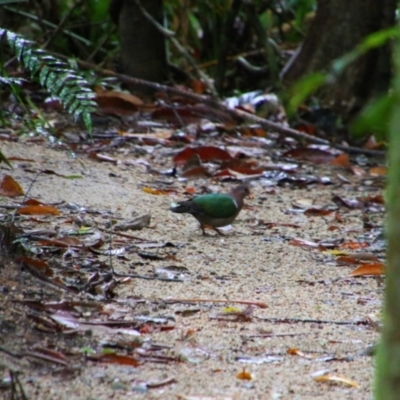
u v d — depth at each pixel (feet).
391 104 12.95
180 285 28.63
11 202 35.70
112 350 22.33
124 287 27.78
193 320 25.30
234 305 26.96
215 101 56.44
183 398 19.81
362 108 58.23
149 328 24.29
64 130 51.13
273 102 59.16
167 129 54.60
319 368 22.31
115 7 60.70
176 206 35.94
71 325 23.62
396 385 14.08
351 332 25.23
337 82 58.59
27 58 29.40
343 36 58.34
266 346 23.68
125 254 31.50
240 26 71.56
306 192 46.57
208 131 54.44
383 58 57.82
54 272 27.78
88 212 36.52
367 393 20.80
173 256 31.81
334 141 57.21
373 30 57.98
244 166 48.47
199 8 70.08
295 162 51.80
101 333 23.54
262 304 27.12
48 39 61.00
